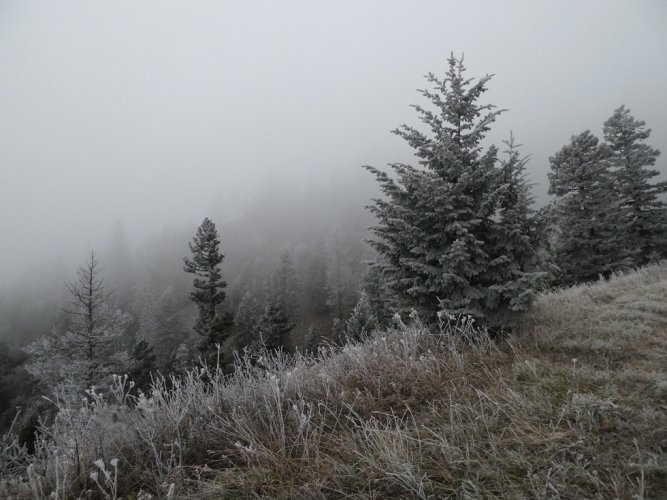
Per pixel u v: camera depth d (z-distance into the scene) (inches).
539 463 96.0
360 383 163.0
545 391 131.0
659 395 118.9
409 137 258.1
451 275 214.8
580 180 735.1
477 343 195.8
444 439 104.7
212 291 954.7
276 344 1130.7
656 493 80.4
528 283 211.2
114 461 95.7
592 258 711.1
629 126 835.4
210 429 134.3
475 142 254.1
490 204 230.1
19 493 105.3
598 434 103.4
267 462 112.4
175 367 1069.1
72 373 663.8
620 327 192.7
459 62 256.8
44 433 126.7
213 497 100.2
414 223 244.7
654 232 800.9
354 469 105.6
